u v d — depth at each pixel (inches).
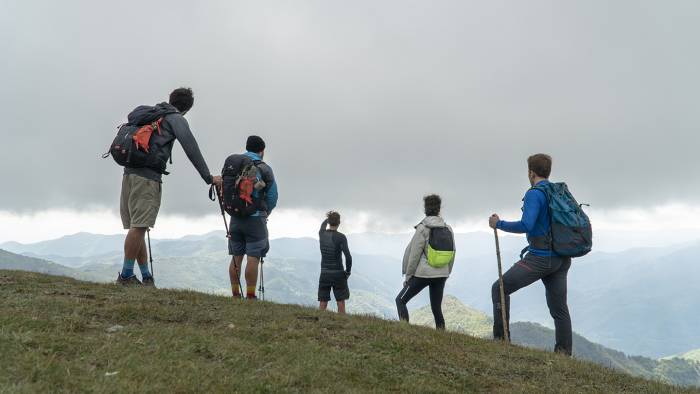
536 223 398.6
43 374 197.3
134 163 363.9
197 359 241.4
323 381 236.1
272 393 215.8
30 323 255.9
